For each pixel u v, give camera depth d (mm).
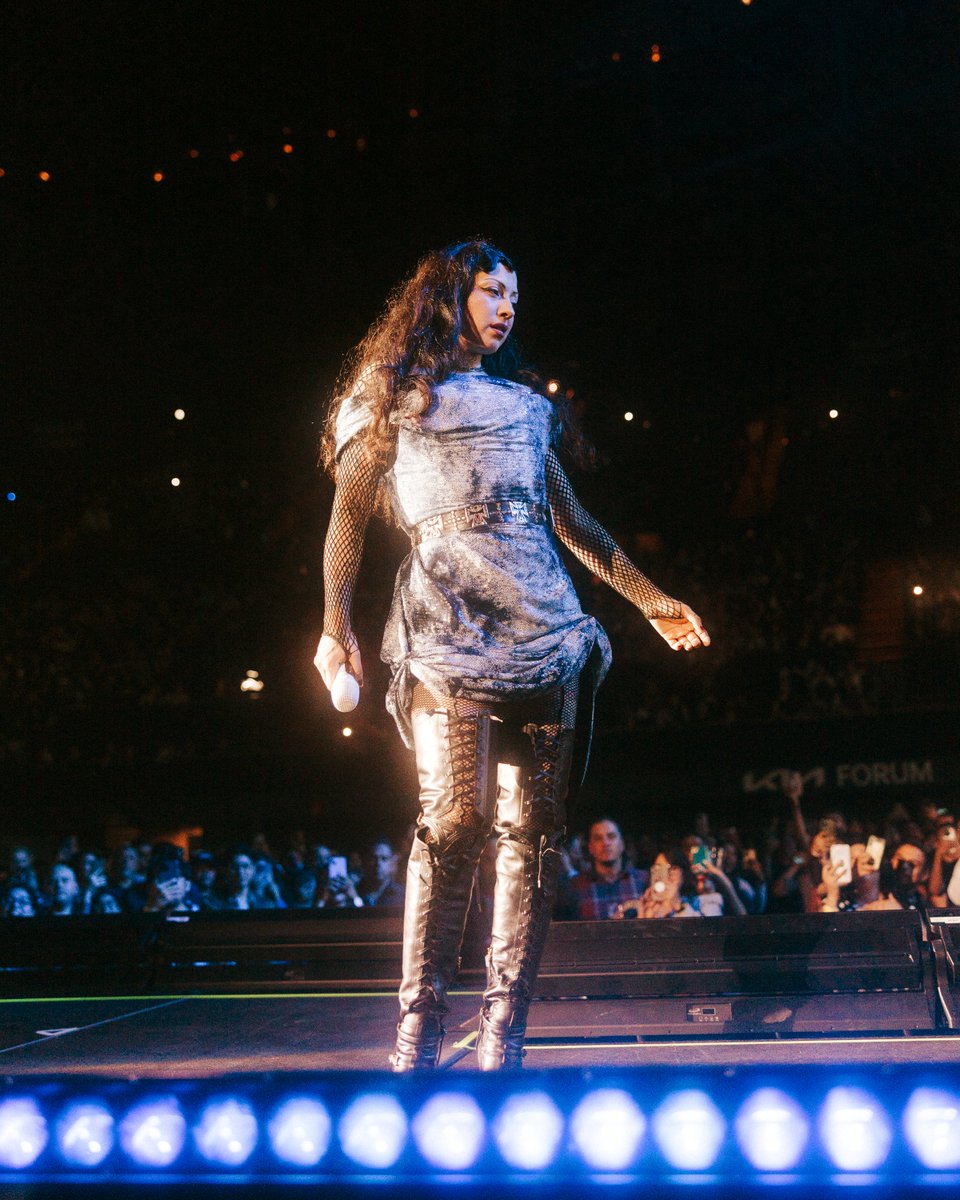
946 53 15891
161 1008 3033
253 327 19953
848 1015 2572
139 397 20422
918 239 18344
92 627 20094
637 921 2703
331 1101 1409
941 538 18781
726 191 18312
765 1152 1334
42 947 3350
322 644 2094
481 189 18484
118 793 18219
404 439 2117
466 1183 1373
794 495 20016
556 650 2021
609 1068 1404
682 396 21125
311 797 17812
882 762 16219
